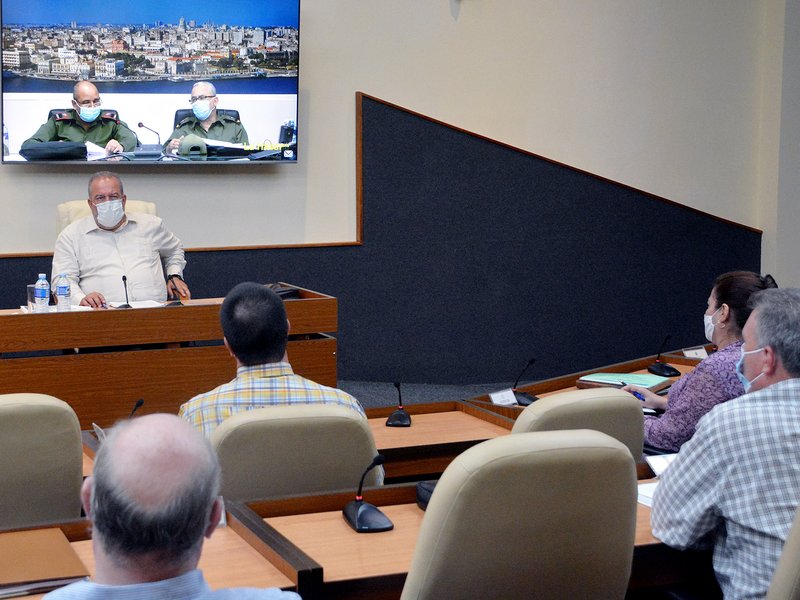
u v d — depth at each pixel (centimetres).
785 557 171
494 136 671
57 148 573
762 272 741
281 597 114
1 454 210
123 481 102
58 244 489
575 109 688
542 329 692
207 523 107
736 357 298
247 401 246
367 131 646
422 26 652
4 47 556
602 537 170
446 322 672
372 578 178
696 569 206
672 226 717
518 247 681
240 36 598
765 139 735
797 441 186
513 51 671
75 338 411
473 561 162
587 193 693
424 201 660
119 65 578
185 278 614
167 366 427
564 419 236
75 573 166
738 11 723
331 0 634
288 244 636
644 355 717
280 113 611
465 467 158
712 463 190
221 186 623
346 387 646
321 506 216
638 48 699
